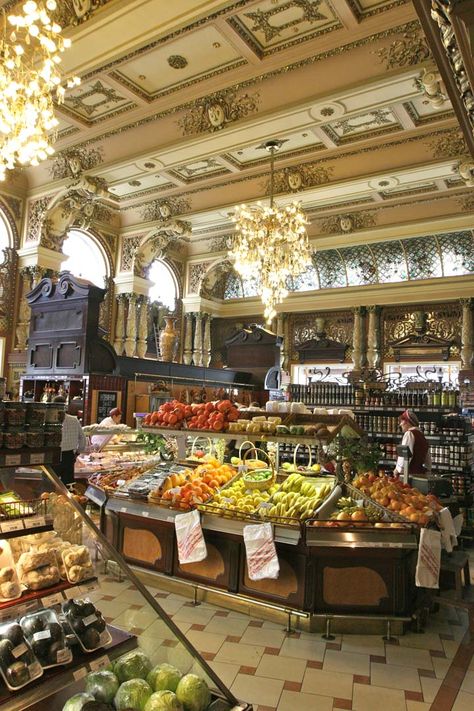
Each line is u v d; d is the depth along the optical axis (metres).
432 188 12.10
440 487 5.47
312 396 10.13
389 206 13.17
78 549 2.37
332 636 3.57
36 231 12.49
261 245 10.52
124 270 14.98
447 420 7.94
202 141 9.56
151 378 10.91
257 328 13.12
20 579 2.17
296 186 11.90
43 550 2.27
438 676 3.04
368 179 10.97
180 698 2.09
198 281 17.16
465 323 14.33
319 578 3.65
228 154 10.91
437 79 7.08
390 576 3.66
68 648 2.12
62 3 6.63
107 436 7.35
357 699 2.77
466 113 4.36
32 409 2.57
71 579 2.27
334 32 7.03
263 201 12.62
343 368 16.41
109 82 8.29
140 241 14.80
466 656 3.31
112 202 13.61
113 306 15.01
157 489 4.55
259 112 8.72
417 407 8.77
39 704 2.08
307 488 4.40
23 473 2.55
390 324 15.77
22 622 2.16
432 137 9.73
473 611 4.06
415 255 14.88
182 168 11.77
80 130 9.87
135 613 2.39
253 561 3.71
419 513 3.91
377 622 3.63
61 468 5.75
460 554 4.48
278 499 4.19
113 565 2.48
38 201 12.50
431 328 15.13
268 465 5.62
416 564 3.96
